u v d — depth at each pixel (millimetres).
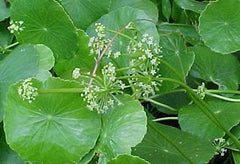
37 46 448
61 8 444
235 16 469
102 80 395
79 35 458
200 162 416
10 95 388
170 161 416
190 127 455
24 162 419
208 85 518
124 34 468
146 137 434
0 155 430
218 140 452
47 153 394
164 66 476
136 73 440
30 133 390
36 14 454
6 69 432
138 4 536
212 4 467
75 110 396
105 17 489
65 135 394
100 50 437
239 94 490
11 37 510
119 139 389
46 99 389
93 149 400
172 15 574
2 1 511
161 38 492
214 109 468
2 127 431
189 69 472
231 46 476
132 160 371
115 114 402
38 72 429
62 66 476
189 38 523
